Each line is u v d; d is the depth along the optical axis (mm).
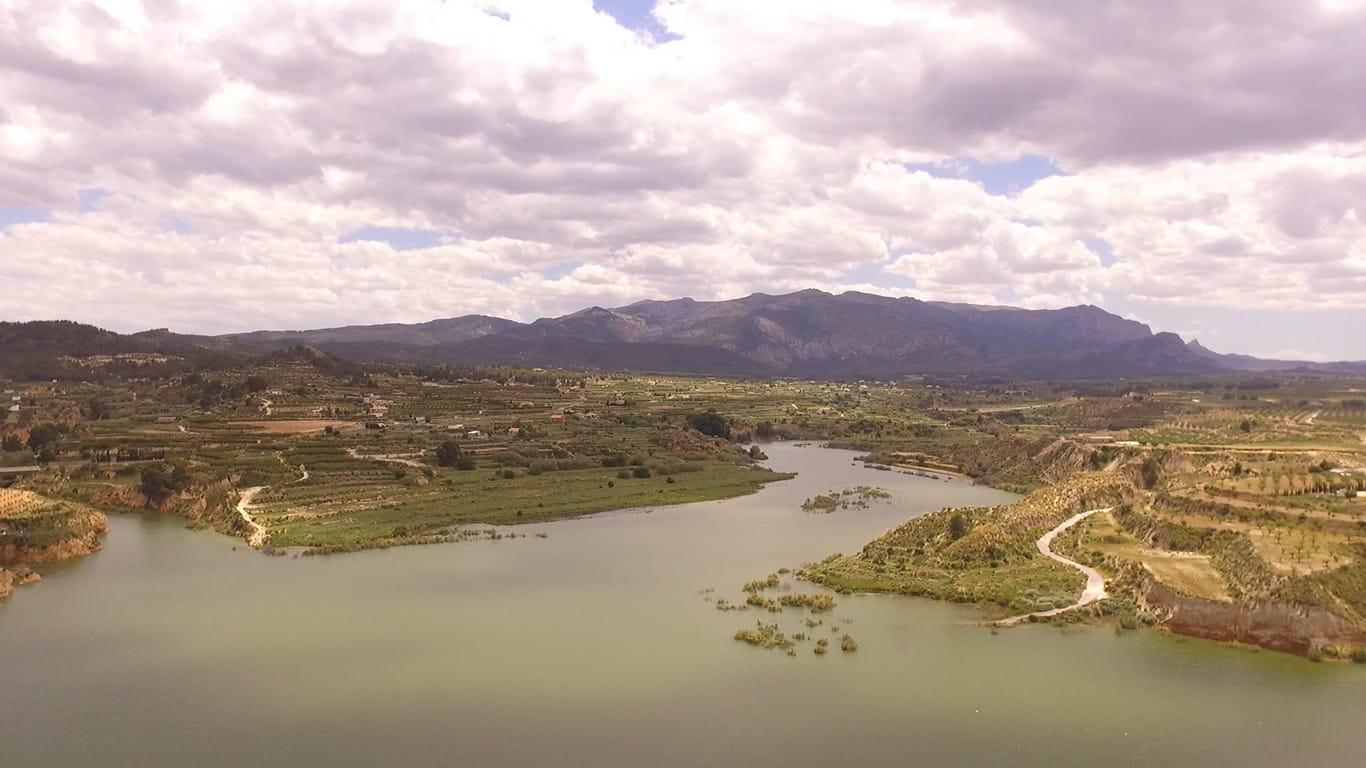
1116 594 102688
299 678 86125
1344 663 83062
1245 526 115438
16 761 70250
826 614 102812
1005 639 92250
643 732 73312
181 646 95625
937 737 71438
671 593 114250
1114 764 66750
